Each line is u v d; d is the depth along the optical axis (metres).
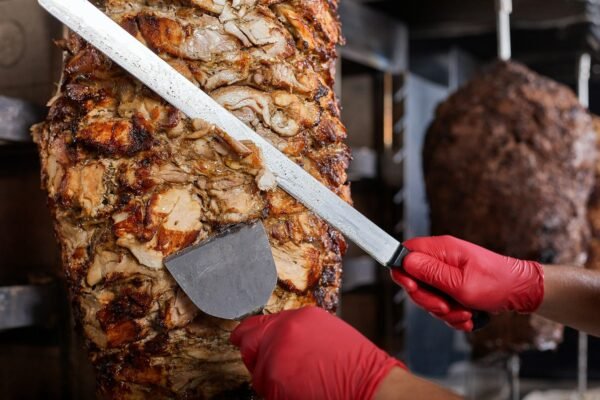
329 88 0.92
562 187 1.78
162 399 0.87
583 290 1.06
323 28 0.90
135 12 0.85
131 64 0.78
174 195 0.83
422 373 2.30
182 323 0.83
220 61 0.85
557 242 1.78
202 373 0.86
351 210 0.85
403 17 2.07
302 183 0.83
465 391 2.22
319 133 0.89
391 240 0.89
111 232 0.83
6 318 1.08
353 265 1.86
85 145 0.83
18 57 1.25
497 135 1.78
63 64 0.89
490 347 1.89
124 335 0.84
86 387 1.21
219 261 0.80
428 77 2.42
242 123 0.83
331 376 0.77
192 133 0.82
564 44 2.32
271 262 0.81
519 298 1.04
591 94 2.81
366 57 1.92
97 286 0.85
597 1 2.00
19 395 1.26
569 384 2.48
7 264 1.32
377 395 0.75
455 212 1.83
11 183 1.32
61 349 1.21
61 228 0.86
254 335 0.80
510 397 2.12
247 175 0.84
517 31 2.29
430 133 1.91
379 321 2.00
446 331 2.45
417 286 0.96
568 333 2.65
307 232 0.87
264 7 0.87
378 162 1.99
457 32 2.13
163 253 0.82
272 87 0.87
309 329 0.79
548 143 1.77
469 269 0.98
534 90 1.80
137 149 0.83
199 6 0.84
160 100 0.83
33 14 1.25
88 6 0.76
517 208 1.76
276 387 0.78
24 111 1.07
